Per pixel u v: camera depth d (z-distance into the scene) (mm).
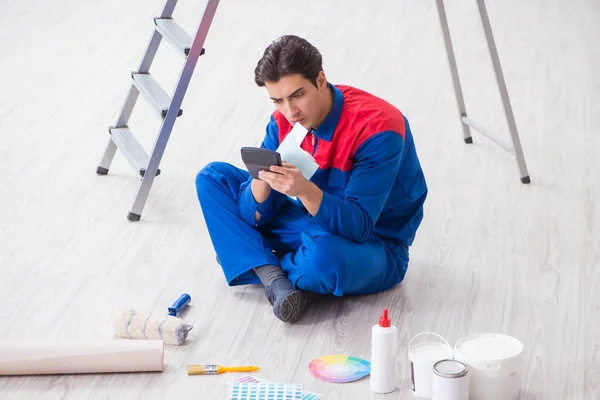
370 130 3029
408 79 5312
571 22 6008
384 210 3281
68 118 4922
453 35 5887
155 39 4113
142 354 2871
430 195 4090
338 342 3074
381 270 3268
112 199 4109
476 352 2707
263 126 4820
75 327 3160
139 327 3039
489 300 3316
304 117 2955
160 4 6617
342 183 3141
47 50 5816
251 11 6371
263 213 3254
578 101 4949
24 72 5488
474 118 4812
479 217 3900
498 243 3703
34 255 3629
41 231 3812
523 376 2873
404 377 2877
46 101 5117
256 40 5918
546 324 3158
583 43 5688
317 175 3150
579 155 4402
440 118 4844
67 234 3791
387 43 5820
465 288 3400
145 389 2812
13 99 5121
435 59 5559
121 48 5867
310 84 2883
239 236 3262
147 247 3707
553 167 4297
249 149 2900
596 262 3539
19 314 3230
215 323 3188
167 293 3381
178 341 3027
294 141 2941
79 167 4402
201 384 2838
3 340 2906
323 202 3010
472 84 5215
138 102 5125
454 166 4344
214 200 3281
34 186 4199
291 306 3109
